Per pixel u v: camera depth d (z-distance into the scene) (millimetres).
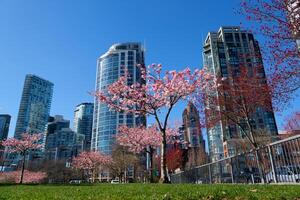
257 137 41812
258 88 19109
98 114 157500
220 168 18672
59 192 10500
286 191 7402
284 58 14320
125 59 153250
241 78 20922
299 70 14422
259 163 13656
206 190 8688
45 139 191125
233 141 43625
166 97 23125
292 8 13844
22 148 55562
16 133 194250
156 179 47094
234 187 9742
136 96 23969
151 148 42656
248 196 7000
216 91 23984
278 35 14305
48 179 95000
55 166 99375
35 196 8820
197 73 24250
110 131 147125
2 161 78312
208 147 95250
